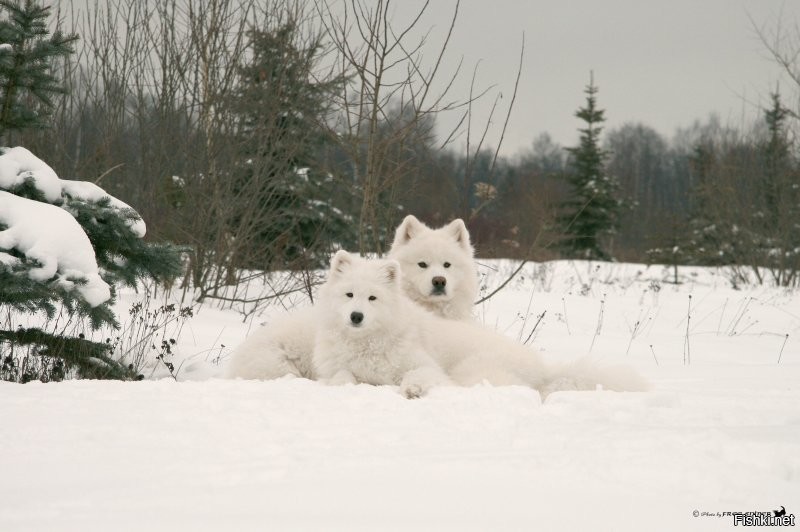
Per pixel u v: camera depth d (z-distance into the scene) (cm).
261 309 1074
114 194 1104
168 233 1089
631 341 1021
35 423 341
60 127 1105
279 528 204
